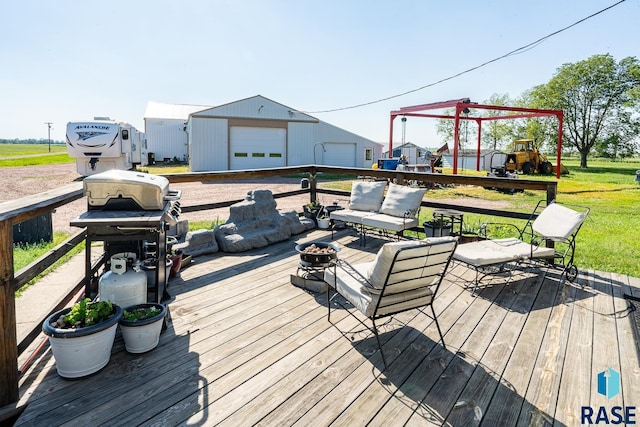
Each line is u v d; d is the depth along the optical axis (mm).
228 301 3105
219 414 1772
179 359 2244
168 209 2844
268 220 5113
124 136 13117
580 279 3766
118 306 2262
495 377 2098
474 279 3729
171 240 4258
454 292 3381
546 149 30297
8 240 1788
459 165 26156
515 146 22312
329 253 3307
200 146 17641
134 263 2602
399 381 2049
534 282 3668
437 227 4809
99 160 12359
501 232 6535
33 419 1726
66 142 11938
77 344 1972
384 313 2295
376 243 5098
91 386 1978
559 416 1787
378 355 2312
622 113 26891
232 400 1876
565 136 28953
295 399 1888
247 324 2707
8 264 1795
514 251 3582
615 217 8320
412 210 4797
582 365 2225
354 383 2027
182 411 1792
